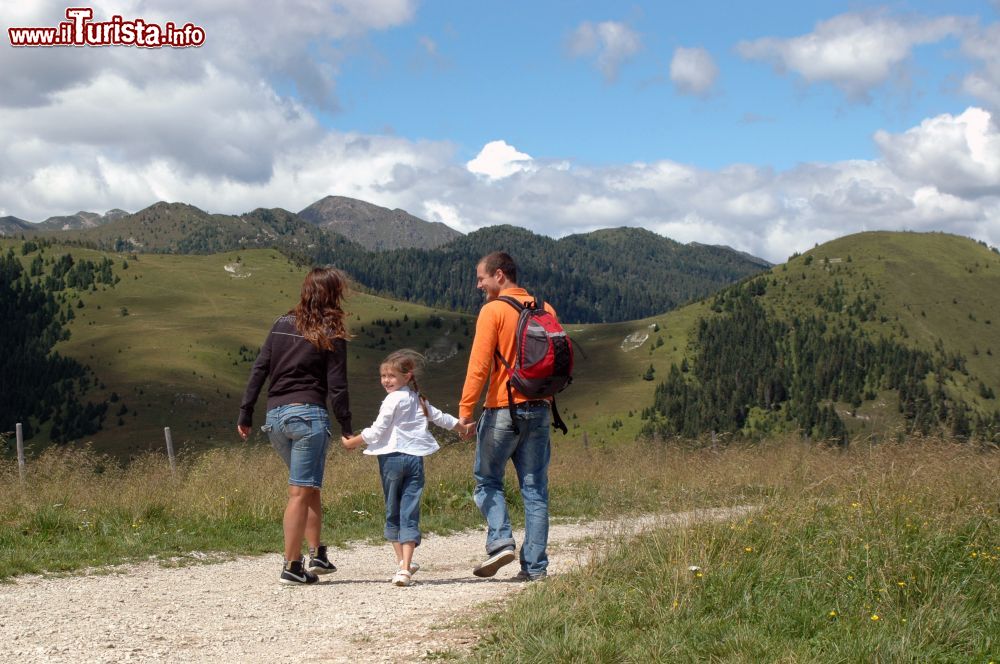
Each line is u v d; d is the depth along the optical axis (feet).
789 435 48.75
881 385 634.02
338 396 19.53
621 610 14.60
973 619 14.17
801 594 15.53
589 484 47.88
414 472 20.21
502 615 14.97
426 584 20.08
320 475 19.92
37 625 14.80
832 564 17.13
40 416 623.36
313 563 20.88
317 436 19.42
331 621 15.65
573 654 12.44
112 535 27.14
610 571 17.29
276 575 22.12
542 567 19.52
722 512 21.79
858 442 33.86
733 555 17.54
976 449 28.63
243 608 16.92
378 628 14.98
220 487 34.12
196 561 24.23
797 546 18.56
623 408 647.97
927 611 14.07
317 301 19.58
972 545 18.42
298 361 19.48
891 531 18.62
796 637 13.44
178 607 16.96
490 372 19.33
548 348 18.74
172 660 12.88
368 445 20.12
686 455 51.78
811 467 34.81
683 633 13.35
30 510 28.22
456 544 30.81
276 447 19.98
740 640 12.82
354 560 25.93
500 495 19.79
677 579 15.67
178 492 33.32
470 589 18.79
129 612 16.33
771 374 652.07
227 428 623.77
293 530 19.70
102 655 12.94
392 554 27.66
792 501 22.29
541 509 19.67
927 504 22.39
